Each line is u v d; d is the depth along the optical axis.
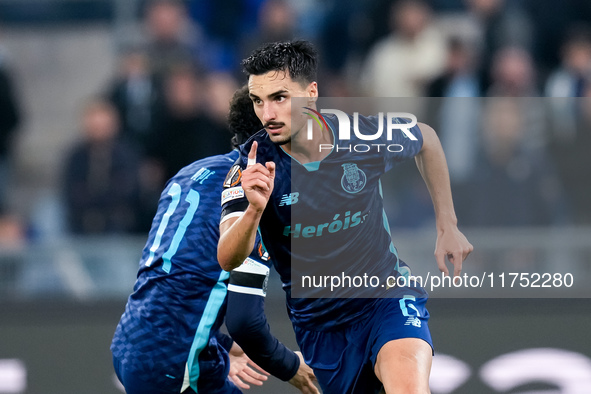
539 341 17.05
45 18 30.14
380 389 12.42
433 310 17.12
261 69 10.91
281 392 16.72
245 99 12.25
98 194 22.98
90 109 23.73
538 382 16.91
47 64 29.86
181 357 11.99
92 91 29.77
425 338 11.70
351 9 27.72
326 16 27.75
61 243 20.78
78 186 22.98
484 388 16.88
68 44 30.03
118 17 30.02
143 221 23.30
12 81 26.95
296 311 12.47
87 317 17.41
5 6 29.98
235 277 11.77
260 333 11.88
